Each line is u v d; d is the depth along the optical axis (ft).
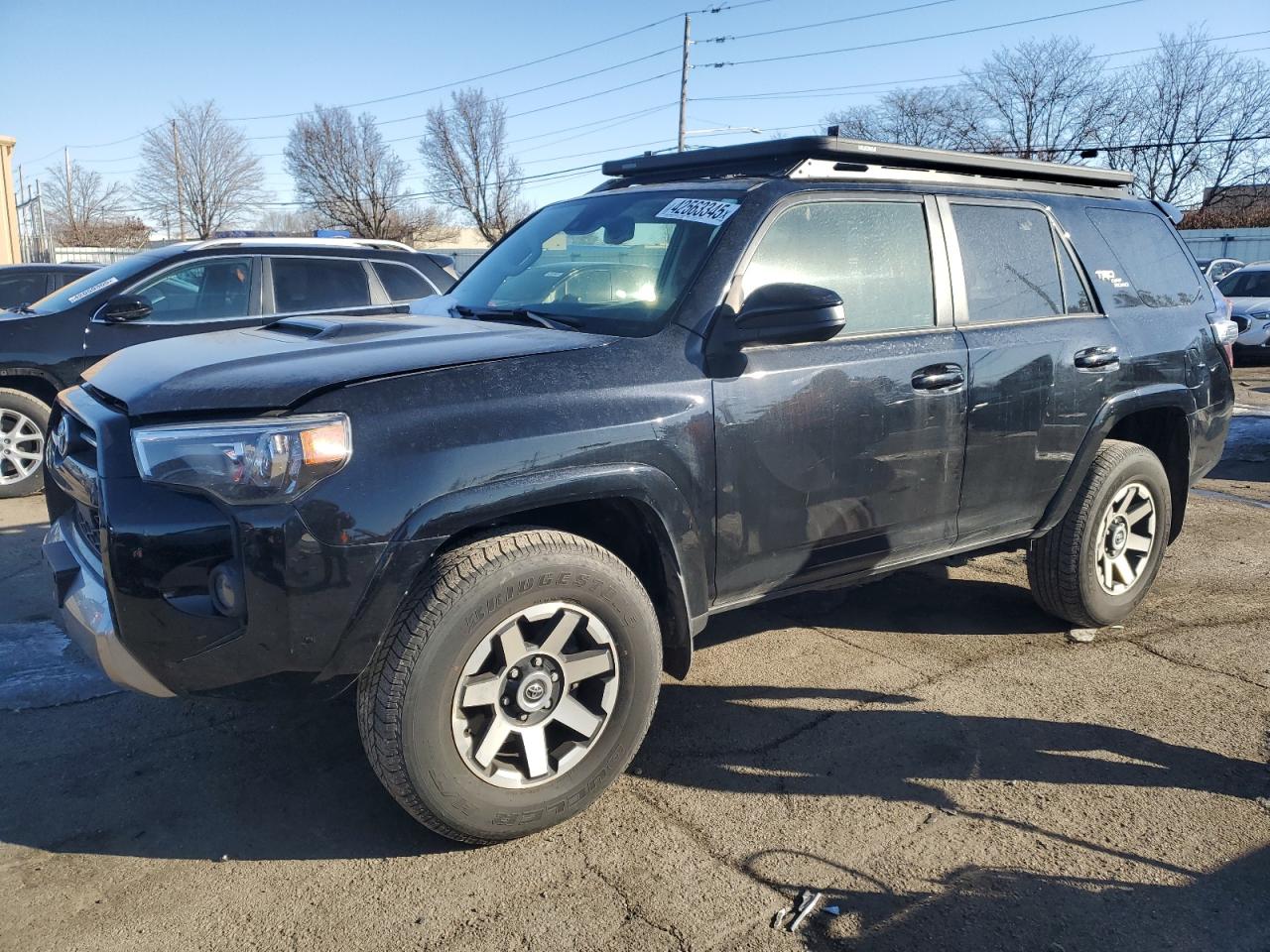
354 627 8.19
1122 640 14.43
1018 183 13.88
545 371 9.16
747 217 10.75
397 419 8.31
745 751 10.98
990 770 10.62
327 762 10.69
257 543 7.86
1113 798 10.06
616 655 9.39
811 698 12.33
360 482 8.08
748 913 8.23
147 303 22.20
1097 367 13.48
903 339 11.59
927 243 12.18
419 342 9.48
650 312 10.34
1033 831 9.46
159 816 9.62
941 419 11.76
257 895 8.42
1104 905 8.36
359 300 24.77
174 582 8.02
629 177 14.03
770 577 10.85
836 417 10.81
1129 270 14.69
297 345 9.52
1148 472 14.39
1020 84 155.94
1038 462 13.03
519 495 8.62
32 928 7.95
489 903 8.33
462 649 8.42
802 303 9.68
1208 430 15.40
